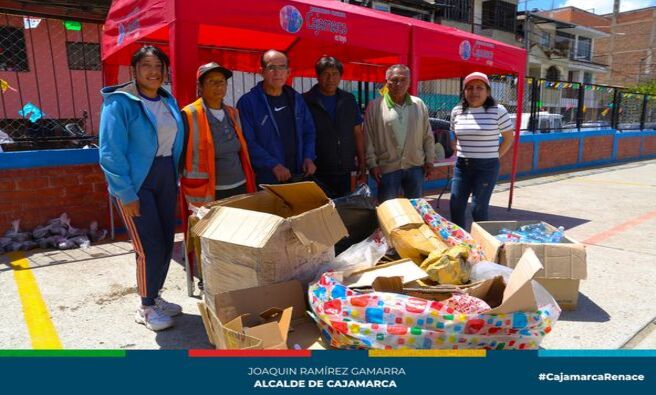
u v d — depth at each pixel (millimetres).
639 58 44906
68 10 6531
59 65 9055
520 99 6551
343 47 5961
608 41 46844
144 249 2859
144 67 2729
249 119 3477
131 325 3053
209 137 3150
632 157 14859
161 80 2812
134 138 2715
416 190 4316
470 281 2688
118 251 4656
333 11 4168
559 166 11703
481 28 27250
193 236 3184
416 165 4250
